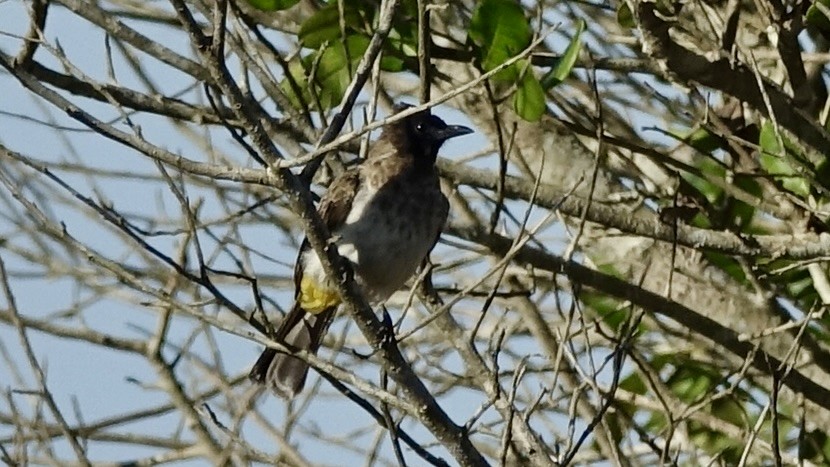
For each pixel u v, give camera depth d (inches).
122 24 452.8
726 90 433.4
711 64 426.0
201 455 505.0
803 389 474.6
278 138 466.9
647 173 533.3
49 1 452.1
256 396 498.6
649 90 524.7
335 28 462.3
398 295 550.9
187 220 360.5
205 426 509.7
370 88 526.0
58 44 372.5
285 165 339.6
